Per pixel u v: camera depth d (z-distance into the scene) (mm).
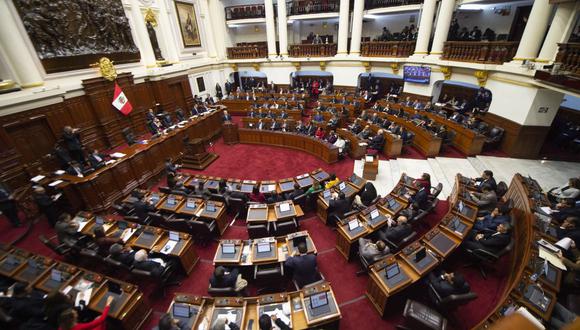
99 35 13086
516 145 11148
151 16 16016
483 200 7328
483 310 5625
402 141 12250
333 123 14836
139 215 8141
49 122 10953
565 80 8180
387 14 19938
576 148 11359
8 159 9594
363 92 19391
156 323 5773
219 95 22547
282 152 14414
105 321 5105
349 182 9227
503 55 11773
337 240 7473
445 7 14062
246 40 25297
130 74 14531
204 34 21594
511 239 6102
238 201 8500
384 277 5398
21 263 6145
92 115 13008
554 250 5363
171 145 12828
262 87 24094
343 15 18688
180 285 6695
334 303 4805
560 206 6688
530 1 13836
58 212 8883
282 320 4586
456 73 14391
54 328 4730
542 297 4504
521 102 10859
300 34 24438
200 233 7766
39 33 10625
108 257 6285
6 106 9484
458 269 6566
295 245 6168
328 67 20906
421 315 4895
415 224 7902
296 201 8633
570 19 9211
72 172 9312
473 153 11680
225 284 5422
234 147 15383
